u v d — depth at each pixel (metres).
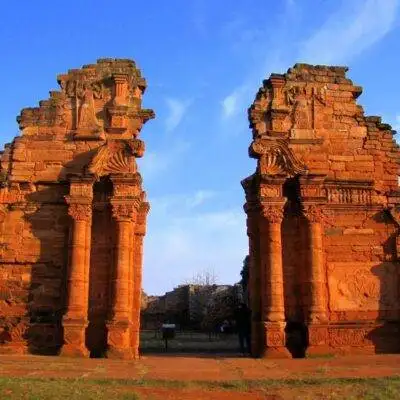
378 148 27.89
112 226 25.47
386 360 21.61
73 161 26.72
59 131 27.09
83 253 24.89
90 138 26.88
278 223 25.89
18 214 26.17
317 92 28.36
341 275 26.14
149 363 20.78
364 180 27.16
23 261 25.59
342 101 28.42
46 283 25.42
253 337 25.45
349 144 27.84
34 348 24.36
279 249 25.64
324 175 26.39
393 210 26.86
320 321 24.84
